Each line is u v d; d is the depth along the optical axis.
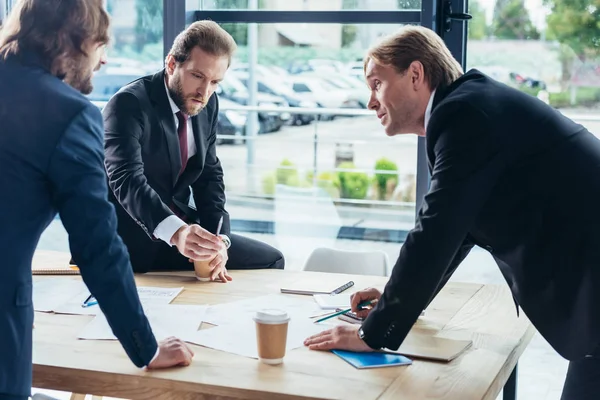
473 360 1.86
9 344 1.55
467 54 3.51
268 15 3.68
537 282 1.88
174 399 1.70
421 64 2.00
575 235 1.83
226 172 4.52
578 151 1.87
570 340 1.87
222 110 4.31
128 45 4.04
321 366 1.79
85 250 1.61
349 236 4.39
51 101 1.59
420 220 1.84
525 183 1.85
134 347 1.69
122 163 2.66
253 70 4.06
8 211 1.56
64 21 1.63
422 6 3.40
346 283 2.50
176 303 2.28
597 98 3.37
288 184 4.46
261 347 1.79
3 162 1.56
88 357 1.81
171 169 2.82
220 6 3.81
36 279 2.53
